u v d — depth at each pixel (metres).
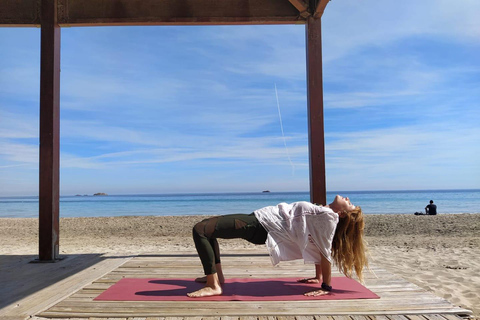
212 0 4.82
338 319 2.27
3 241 8.95
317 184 4.58
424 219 13.81
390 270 4.42
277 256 2.71
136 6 4.79
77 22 4.75
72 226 13.17
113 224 13.82
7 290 3.04
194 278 3.37
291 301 2.60
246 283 3.14
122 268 3.86
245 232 2.78
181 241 8.77
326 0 4.27
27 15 4.73
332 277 3.40
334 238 2.83
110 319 2.32
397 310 2.41
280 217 2.75
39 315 2.39
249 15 4.81
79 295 2.83
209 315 2.33
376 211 31.81
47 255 4.46
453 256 5.55
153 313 2.37
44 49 4.65
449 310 2.41
